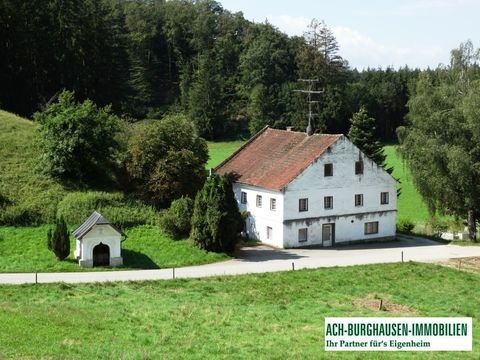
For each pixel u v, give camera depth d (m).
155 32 170.25
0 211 54.47
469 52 63.78
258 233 60.56
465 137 61.19
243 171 63.88
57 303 33.81
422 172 62.19
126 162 61.09
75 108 63.22
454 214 66.75
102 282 40.72
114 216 55.03
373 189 61.94
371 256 53.09
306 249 57.06
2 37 101.38
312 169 58.16
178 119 62.38
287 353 25.84
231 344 26.92
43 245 50.06
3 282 40.44
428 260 51.47
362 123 85.19
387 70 174.25
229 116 150.75
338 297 38.75
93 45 110.44
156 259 49.03
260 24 181.50
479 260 51.78
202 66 148.50
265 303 36.69
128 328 28.91
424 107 62.00
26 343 25.23
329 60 139.00
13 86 103.06
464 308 36.62
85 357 23.70
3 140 68.19
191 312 32.69
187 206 54.31
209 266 47.94
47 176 62.09
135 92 139.12
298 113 135.50
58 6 107.75
